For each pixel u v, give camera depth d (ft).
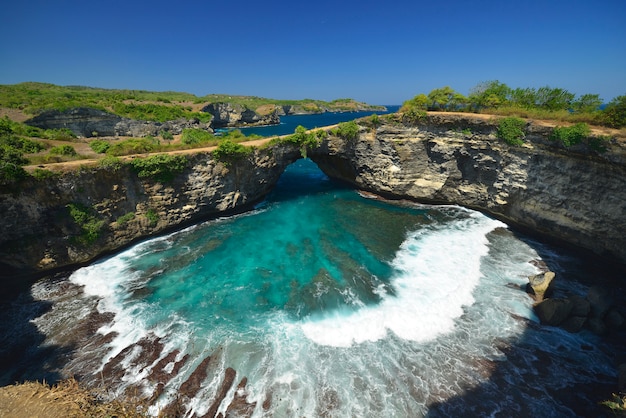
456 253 96.02
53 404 43.68
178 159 104.88
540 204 99.25
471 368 57.47
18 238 79.77
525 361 59.00
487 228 112.27
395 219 121.60
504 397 52.08
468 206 127.95
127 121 271.49
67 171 85.30
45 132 171.94
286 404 50.78
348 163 156.35
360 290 78.79
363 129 140.56
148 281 83.30
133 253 97.35
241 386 53.67
